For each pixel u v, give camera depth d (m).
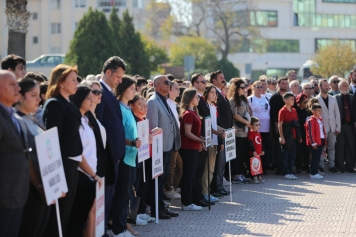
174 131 10.88
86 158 7.65
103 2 65.88
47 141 6.39
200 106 12.23
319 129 16.34
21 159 6.38
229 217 11.07
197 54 60.25
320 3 75.38
